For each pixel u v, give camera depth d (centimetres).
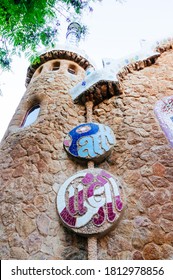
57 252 546
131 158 682
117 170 673
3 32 550
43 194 625
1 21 514
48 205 609
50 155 709
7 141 791
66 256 543
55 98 889
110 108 842
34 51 610
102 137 725
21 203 607
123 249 536
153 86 890
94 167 696
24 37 581
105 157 701
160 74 941
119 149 712
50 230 572
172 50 1052
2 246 547
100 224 550
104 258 533
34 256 527
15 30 555
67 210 580
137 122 769
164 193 600
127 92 872
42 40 599
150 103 827
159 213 570
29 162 688
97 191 598
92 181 619
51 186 645
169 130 730
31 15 518
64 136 774
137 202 596
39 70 1123
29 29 577
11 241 550
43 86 949
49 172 671
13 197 621
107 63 922
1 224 583
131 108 816
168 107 799
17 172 673
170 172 634
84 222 557
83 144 716
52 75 1012
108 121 805
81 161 698
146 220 564
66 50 1131
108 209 570
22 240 550
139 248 529
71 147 723
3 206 612
